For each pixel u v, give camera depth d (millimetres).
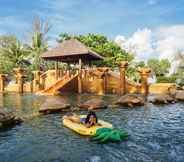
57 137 11695
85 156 9320
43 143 10828
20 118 15172
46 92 30938
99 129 11516
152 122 15227
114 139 10922
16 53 51594
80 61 33875
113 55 47438
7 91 38781
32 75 47125
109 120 15672
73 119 13977
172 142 11039
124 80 30188
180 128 13719
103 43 49312
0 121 13461
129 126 14125
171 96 26125
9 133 12453
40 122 14836
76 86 33281
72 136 11844
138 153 9625
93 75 33406
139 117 16703
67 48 33938
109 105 21328
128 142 10969
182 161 8852
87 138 11500
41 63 52219
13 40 52625
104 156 9312
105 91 32406
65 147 10297
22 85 35562
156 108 20500
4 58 51219
